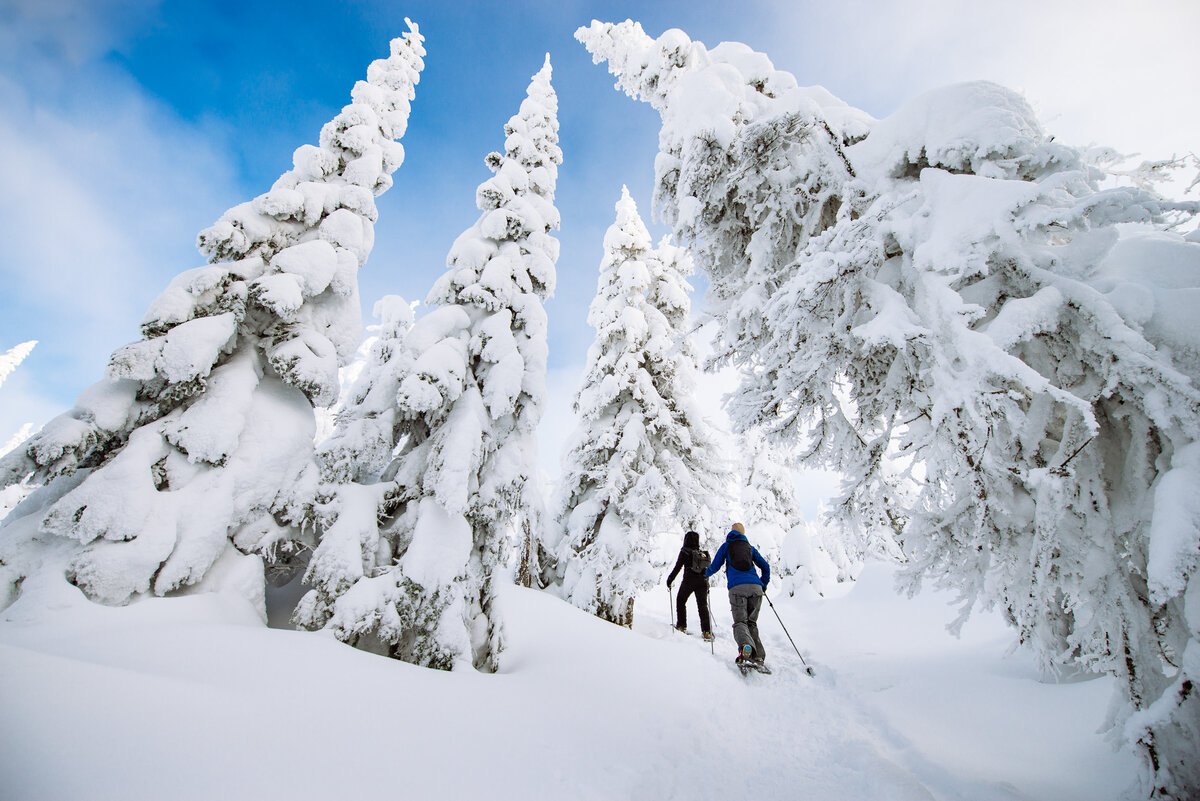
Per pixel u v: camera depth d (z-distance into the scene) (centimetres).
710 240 509
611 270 1149
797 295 306
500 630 534
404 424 600
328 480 500
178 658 278
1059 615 334
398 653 468
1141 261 267
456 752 244
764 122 412
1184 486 200
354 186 630
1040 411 279
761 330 420
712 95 477
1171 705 188
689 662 572
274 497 472
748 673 547
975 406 248
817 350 338
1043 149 297
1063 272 274
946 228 292
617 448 940
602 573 821
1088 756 276
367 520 484
